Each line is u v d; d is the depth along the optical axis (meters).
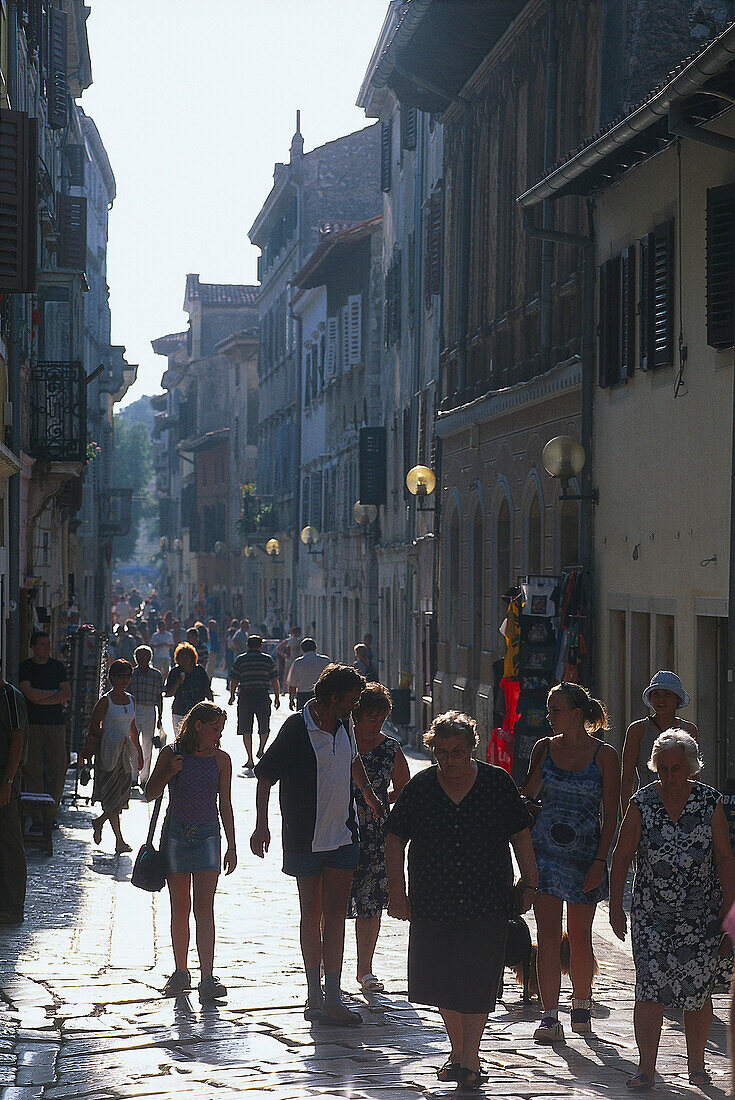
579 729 20.61
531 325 55.31
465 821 16.92
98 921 28.53
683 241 37.12
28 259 27.72
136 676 52.91
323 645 126.00
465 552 67.00
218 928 28.62
